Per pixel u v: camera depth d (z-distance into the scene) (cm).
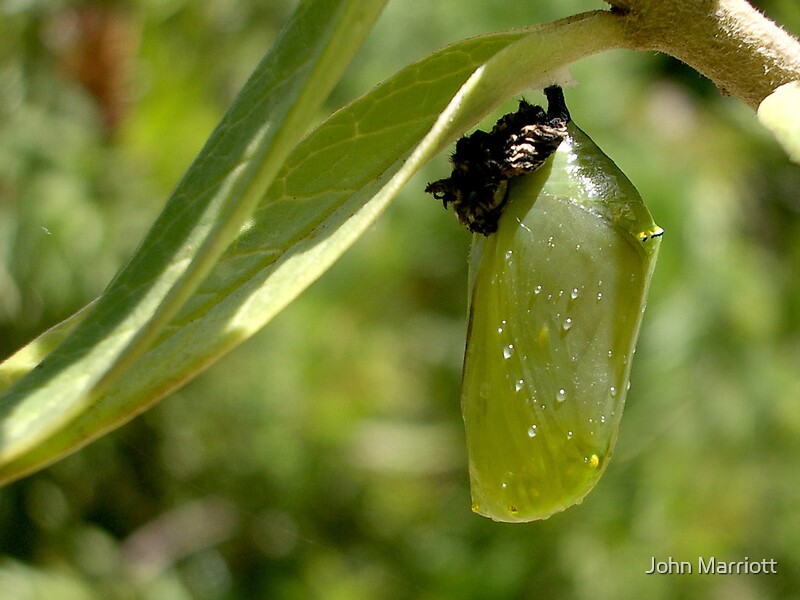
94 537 24
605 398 11
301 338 26
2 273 21
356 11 8
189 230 9
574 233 11
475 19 24
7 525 23
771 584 25
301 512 27
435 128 9
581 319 11
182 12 24
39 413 9
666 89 27
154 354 9
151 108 23
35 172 21
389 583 27
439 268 28
